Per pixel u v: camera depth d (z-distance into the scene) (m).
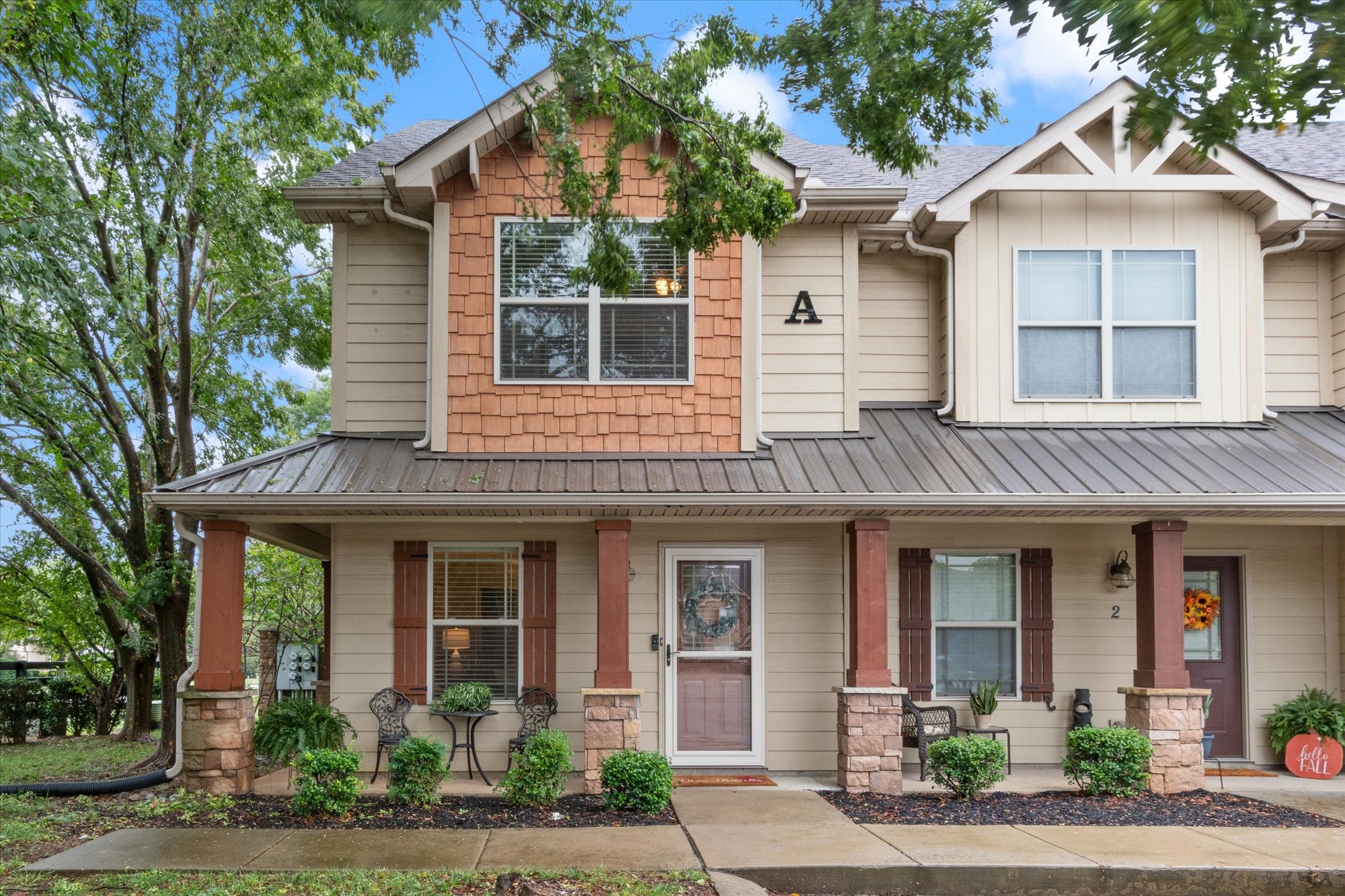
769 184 7.26
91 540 13.75
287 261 13.13
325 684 11.39
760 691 9.92
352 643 9.78
